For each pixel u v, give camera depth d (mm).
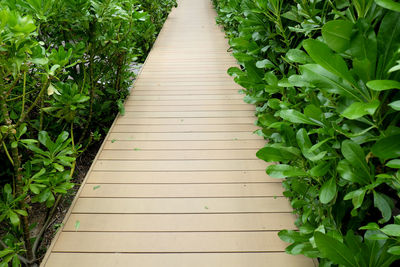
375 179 1098
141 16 3449
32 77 2326
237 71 2482
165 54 5691
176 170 2459
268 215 1983
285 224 1910
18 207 1666
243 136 2934
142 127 3141
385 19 898
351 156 1062
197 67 4938
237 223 1927
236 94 3883
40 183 1849
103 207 2080
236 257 1700
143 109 3539
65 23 2592
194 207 2066
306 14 1474
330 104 1299
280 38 2256
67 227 1921
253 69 2305
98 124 3398
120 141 2891
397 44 883
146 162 2568
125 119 3307
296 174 1378
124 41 3475
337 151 1304
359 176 1080
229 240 1808
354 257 1121
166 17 9164
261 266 1642
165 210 2047
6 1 1955
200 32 7430
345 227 1517
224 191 2211
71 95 2111
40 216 2361
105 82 3541
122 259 1704
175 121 3248
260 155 1503
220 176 2377
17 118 2283
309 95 1477
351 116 829
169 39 6816
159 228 1905
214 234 1852
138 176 2393
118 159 2615
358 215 1271
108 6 2619
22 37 1389
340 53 984
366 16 1003
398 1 878
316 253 1382
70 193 2570
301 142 1349
